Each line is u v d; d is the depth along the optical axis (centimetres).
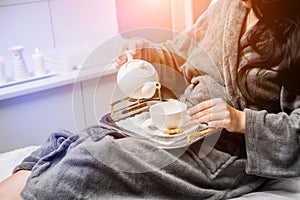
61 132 142
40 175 120
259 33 126
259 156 125
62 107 232
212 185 127
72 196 112
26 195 114
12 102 217
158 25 279
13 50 227
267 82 128
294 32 122
